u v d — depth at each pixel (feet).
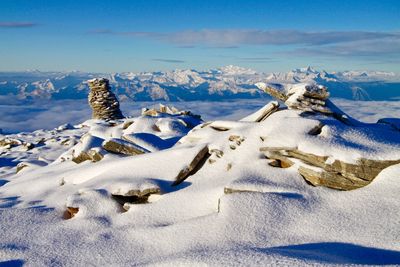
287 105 49.06
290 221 33.35
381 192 34.19
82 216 41.09
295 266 23.57
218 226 33.86
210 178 42.65
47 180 55.88
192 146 48.24
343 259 26.11
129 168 48.44
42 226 40.37
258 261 24.71
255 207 34.91
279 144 40.91
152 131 86.43
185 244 32.94
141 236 35.76
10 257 34.63
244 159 42.75
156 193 42.16
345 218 32.53
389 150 37.04
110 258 33.40
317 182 37.45
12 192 55.01
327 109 48.14
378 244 28.50
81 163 61.21
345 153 37.14
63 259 33.88
